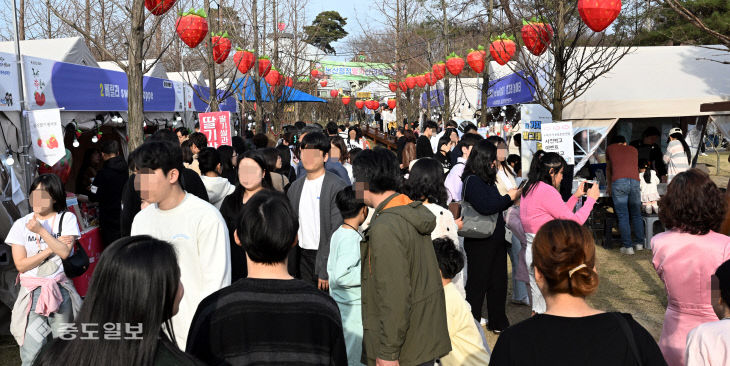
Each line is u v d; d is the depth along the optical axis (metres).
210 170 4.90
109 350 1.39
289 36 17.28
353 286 3.59
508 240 5.69
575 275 1.74
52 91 6.60
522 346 1.77
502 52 8.69
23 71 5.93
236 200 4.37
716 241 2.78
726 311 2.06
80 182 8.33
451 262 3.08
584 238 1.80
